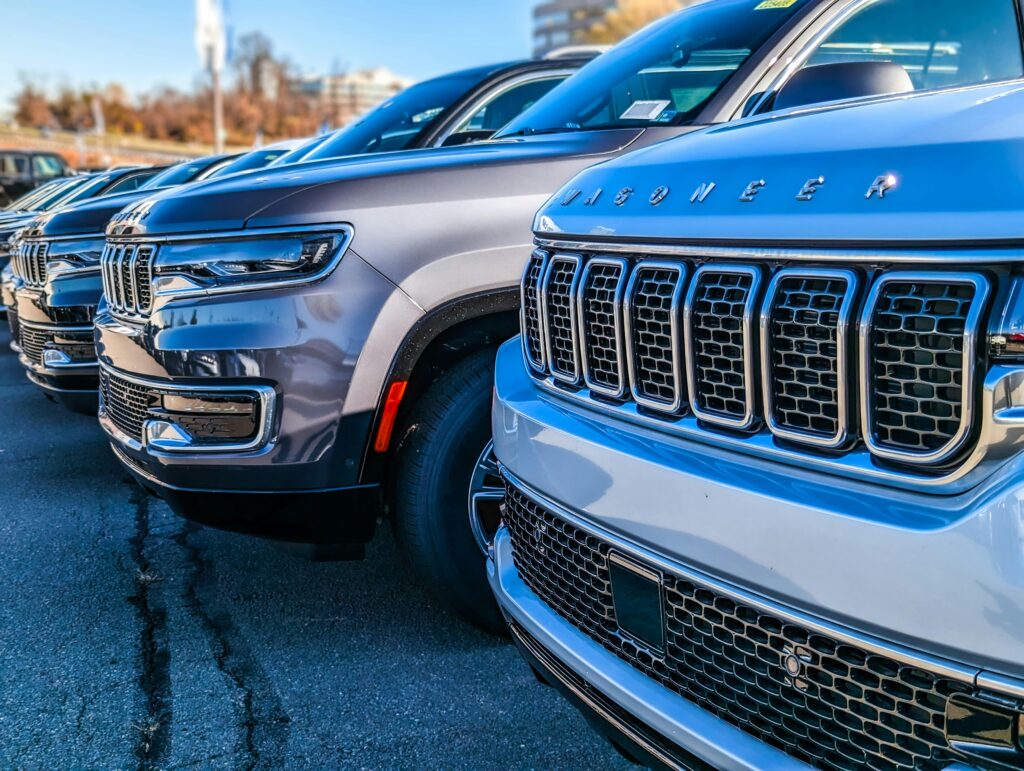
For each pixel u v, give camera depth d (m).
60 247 5.21
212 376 2.67
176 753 2.51
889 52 3.28
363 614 3.29
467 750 2.48
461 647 3.04
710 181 1.64
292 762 2.45
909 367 1.27
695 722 1.57
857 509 1.30
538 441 1.93
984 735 1.18
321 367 2.63
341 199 2.69
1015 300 1.17
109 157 52.53
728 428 1.52
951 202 1.25
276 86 79.88
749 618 1.47
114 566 3.79
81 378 5.25
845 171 1.42
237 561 3.81
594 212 1.85
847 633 1.31
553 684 1.99
